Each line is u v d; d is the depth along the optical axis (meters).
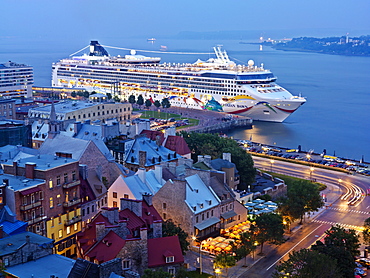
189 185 150.25
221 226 156.25
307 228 174.38
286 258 145.00
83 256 107.25
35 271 99.62
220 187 159.88
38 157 143.12
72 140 163.12
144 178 153.75
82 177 147.62
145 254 106.81
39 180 129.50
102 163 160.88
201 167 175.50
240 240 143.38
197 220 145.75
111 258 102.19
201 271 130.00
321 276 112.94
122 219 116.38
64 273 99.44
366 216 191.00
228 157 197.75
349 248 136.12
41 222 127.94
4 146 178.38
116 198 148.50
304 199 174.38
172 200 146.38
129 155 193.75
